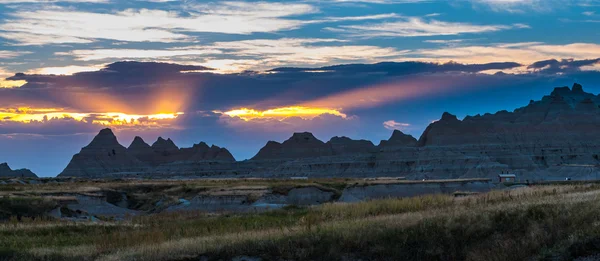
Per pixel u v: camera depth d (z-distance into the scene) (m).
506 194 51.69
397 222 37.25
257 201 79.69
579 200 38.94
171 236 41.22
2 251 37.12
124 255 34.66
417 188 87.50
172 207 80.75
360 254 34.09
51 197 75.00
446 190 87.88
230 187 94.81
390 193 86.00
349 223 38.88
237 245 35.09
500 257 32.03
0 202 63.94
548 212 35.97
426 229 35.50
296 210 56.66
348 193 86.12
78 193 82.31
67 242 42.06
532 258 31.55
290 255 34.03
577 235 31.75
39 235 46.06
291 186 89.62
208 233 41.72
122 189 102.69
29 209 64.44
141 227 48.53
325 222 41.22
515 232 34.78
